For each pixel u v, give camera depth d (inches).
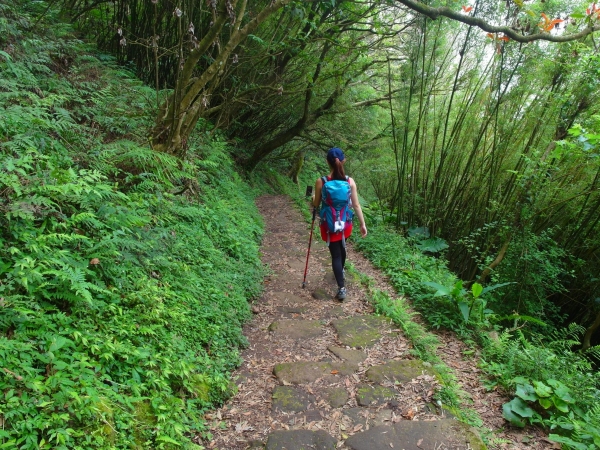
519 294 243.8
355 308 181.0
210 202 245.9
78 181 125.5
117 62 315.9
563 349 169.3
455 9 273.0
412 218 318.7
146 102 241.0
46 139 153.4
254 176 515.5
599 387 153.4
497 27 205.8
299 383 122.4
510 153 271.4
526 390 118.8
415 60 301.7
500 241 269.1
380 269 237.3
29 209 108.9
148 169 185.9
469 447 95.4
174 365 107.4
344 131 533.3
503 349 145.6
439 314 174.7
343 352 140.6
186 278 149.6
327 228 181.0
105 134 200.8
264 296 193.3
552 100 242.1
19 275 96.6
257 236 287.0
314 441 97.5
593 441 101.8
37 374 81.5
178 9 171.3
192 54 176.4
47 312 100.3
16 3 256.2
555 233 274.7
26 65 206.2
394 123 345.7
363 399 113.5
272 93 383.6
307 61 371.2
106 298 114.0
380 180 516.1
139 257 139.6
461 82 292.7
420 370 126.4
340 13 333.4
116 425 83.4
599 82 221.8
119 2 306.2
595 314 261.9
